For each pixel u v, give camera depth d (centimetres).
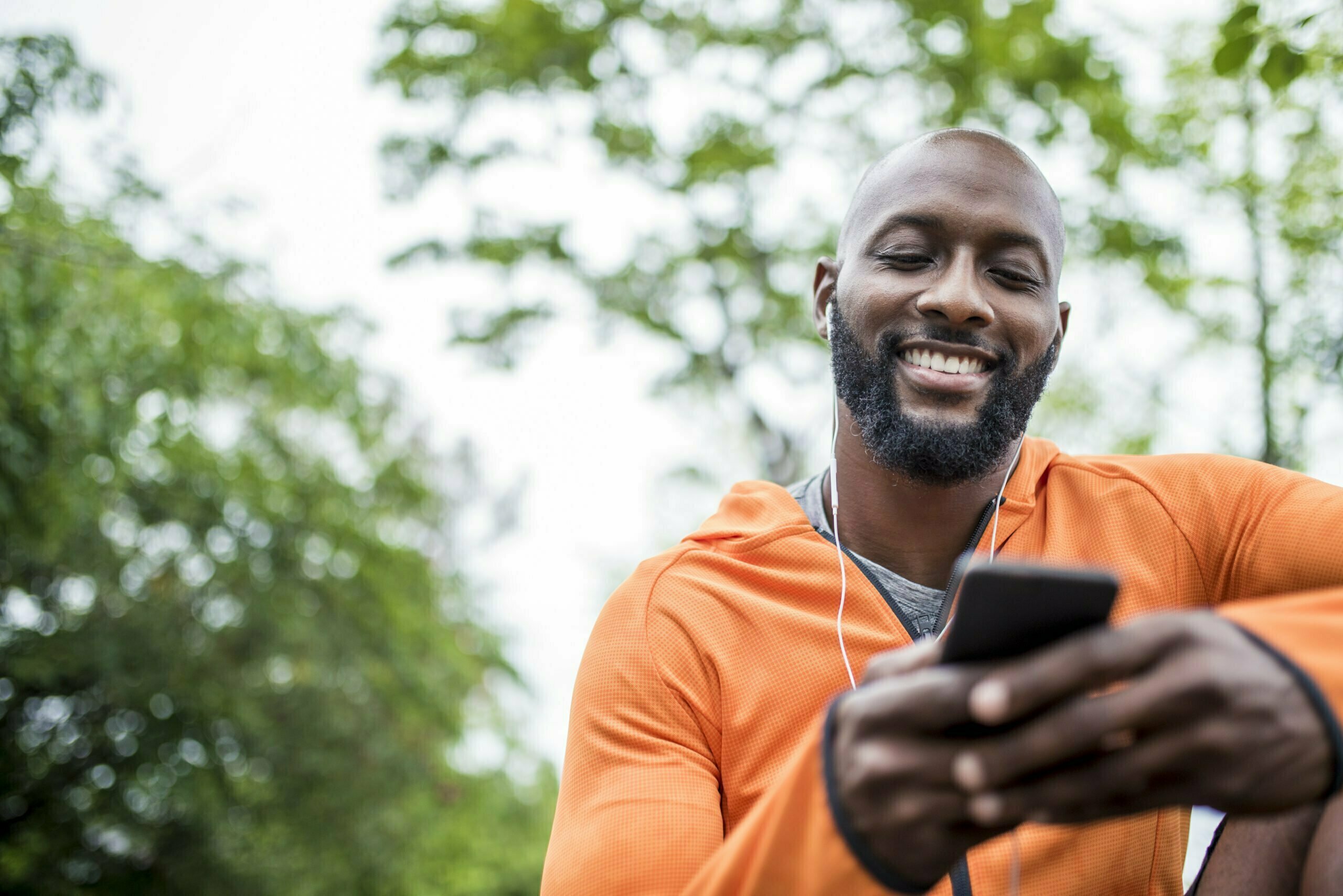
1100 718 56
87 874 914
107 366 687
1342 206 587
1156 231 839
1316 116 554
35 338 622
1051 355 156
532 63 1076
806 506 164
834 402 156
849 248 154
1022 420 145
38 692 867
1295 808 58
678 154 1098
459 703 1072
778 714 130
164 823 923
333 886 946
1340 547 124
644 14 1057
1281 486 134
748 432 1146
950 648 60
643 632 136
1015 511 145
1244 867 101
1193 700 56
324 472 960
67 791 886
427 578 1059
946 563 149
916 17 961
